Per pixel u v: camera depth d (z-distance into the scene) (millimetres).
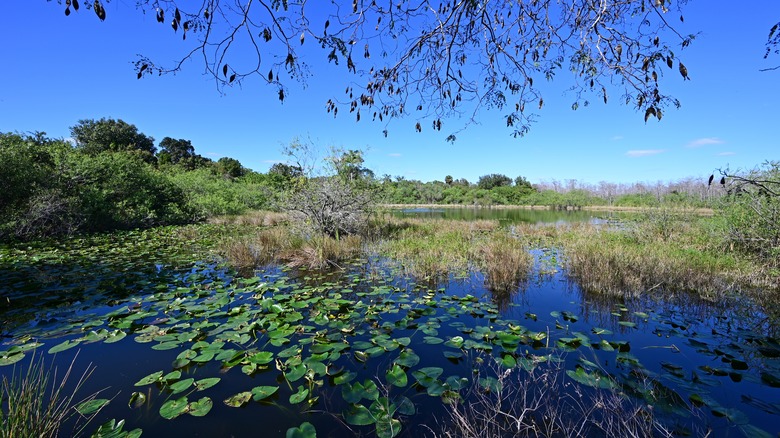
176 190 15672
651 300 4676
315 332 3447
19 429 1850
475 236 11000
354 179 11234
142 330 3406
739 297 4734
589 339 3352
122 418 2156
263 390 2404
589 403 2355
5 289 4754
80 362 2850
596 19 2189
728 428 2100
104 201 11648
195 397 2387
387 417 2150
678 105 2096
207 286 4988
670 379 2627
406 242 8695
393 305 4363
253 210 20312
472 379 2662
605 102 2404
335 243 7691
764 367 2854
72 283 5094
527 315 4062
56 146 11977
